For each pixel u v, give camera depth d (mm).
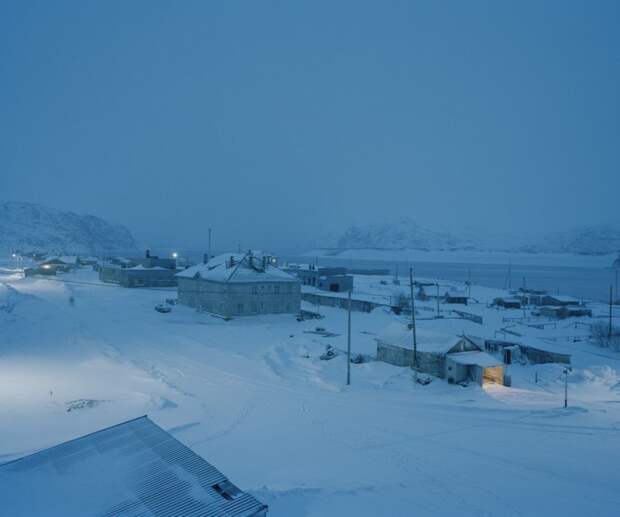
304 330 46938
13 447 15875
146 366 31328
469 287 103125
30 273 103125
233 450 16766
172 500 8953
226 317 51500
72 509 8555
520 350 40250
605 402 25953
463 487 14000
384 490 13531
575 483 14477
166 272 83375
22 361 30719
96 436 11734
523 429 20125
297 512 11688
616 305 79938
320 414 21906
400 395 26094
